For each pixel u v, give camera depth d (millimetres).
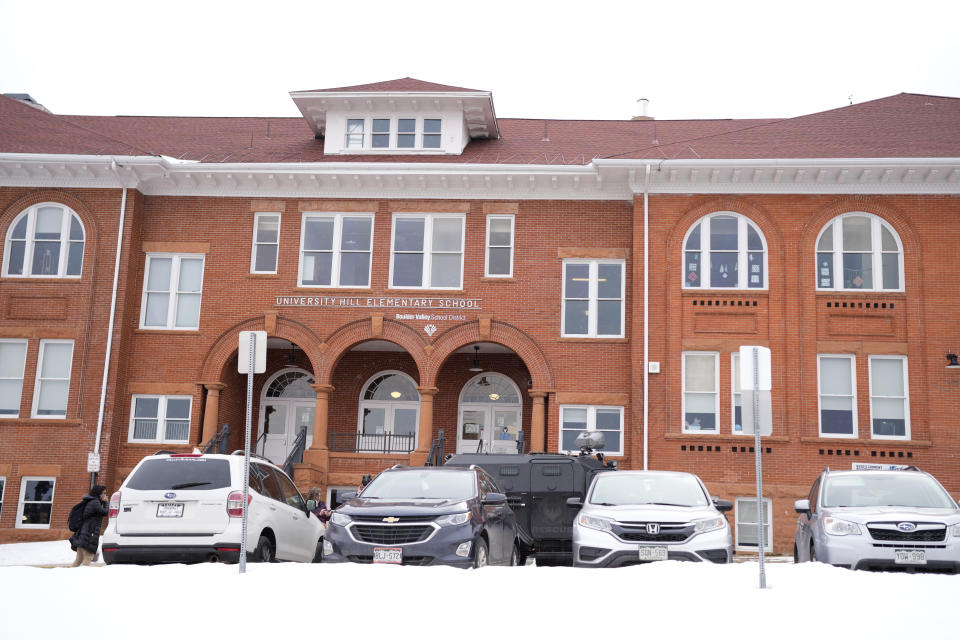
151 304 27641
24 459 26125
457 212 27422
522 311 26734
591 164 26172
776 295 25547
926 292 25219
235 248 27625
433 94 28531
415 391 29781
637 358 25500
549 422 26156
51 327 26828
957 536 12664
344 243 27641
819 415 24953
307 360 29594
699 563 11867
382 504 13094
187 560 13398
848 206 25750
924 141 26688
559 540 17141
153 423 26969
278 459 29344
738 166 25375
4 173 27453
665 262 25938
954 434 24500
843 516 13047
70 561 20406
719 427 25109
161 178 27656
